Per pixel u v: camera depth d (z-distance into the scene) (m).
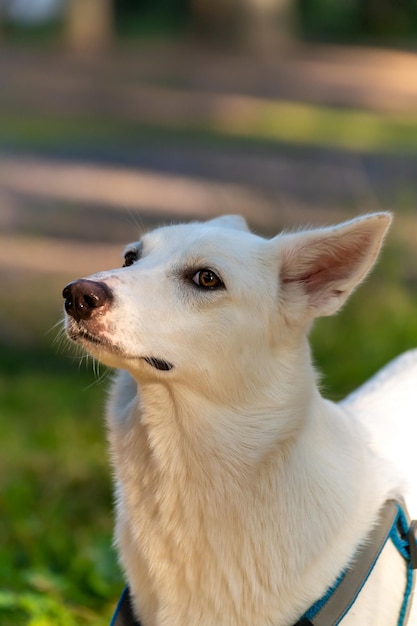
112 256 11.81
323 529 3.61
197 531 3.65
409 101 23.44
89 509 6.40
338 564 3.61
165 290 3.71
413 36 35.38
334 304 3.81
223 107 22.39
